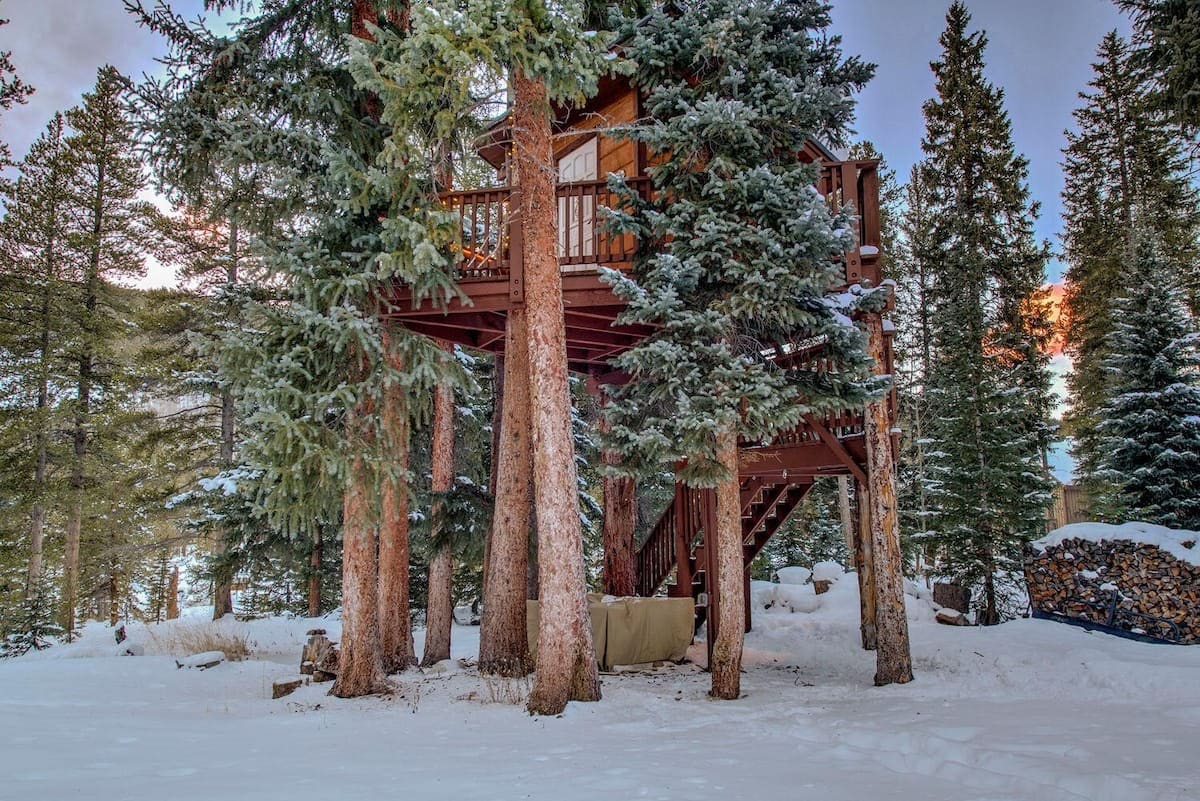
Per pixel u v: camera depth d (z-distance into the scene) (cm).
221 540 1422
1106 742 436
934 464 1645
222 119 785
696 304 716
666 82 741
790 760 429
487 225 795
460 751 476
